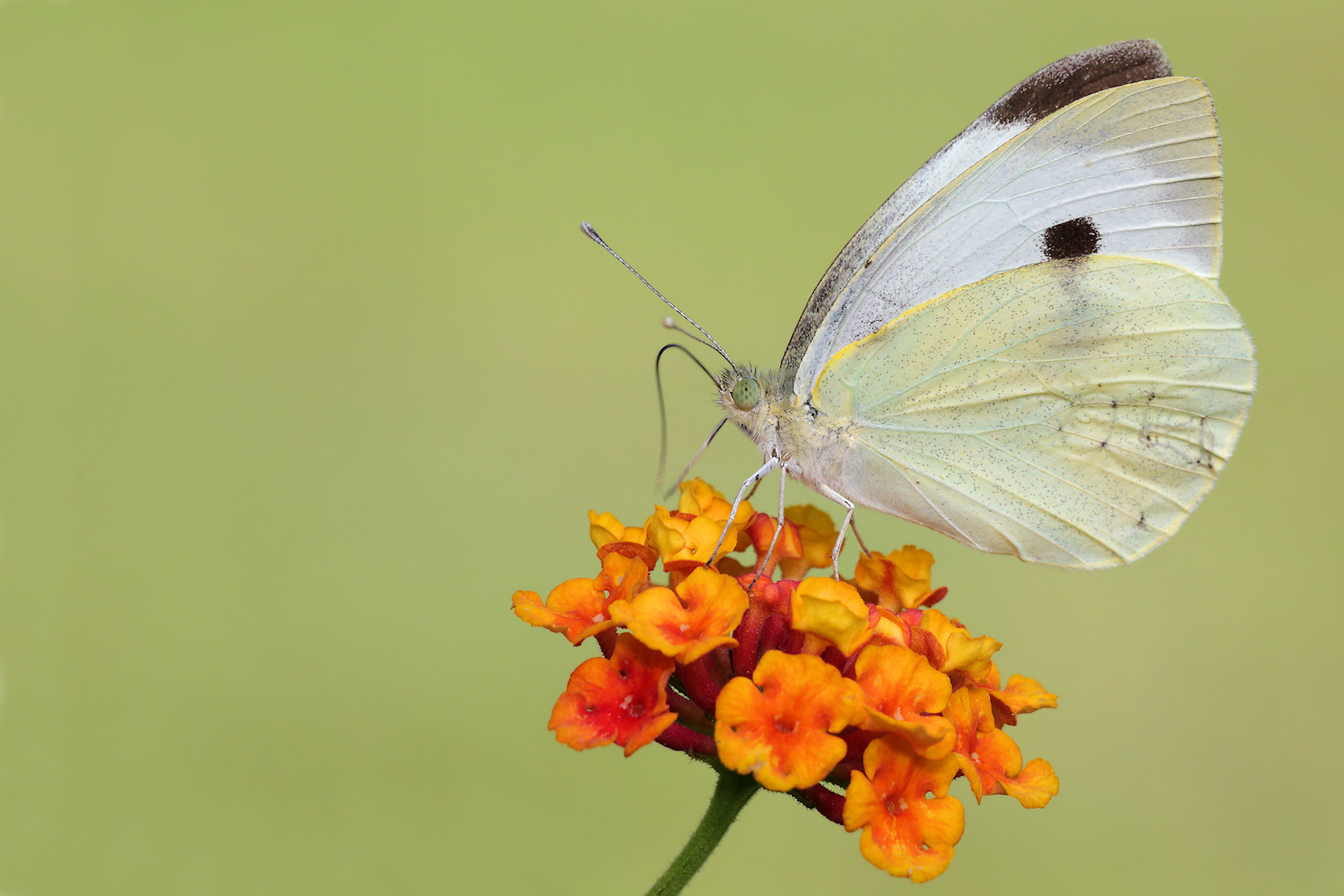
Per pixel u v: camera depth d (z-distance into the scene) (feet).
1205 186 1.28
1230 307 1.28
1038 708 1.26
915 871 1.22
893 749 1.23
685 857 1.26
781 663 1.23
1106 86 1.29
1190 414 1.29
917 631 1.25
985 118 1.29
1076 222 1.29
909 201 1.29
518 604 1.25
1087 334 1.29
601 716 1.24
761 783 1.22
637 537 1.27
